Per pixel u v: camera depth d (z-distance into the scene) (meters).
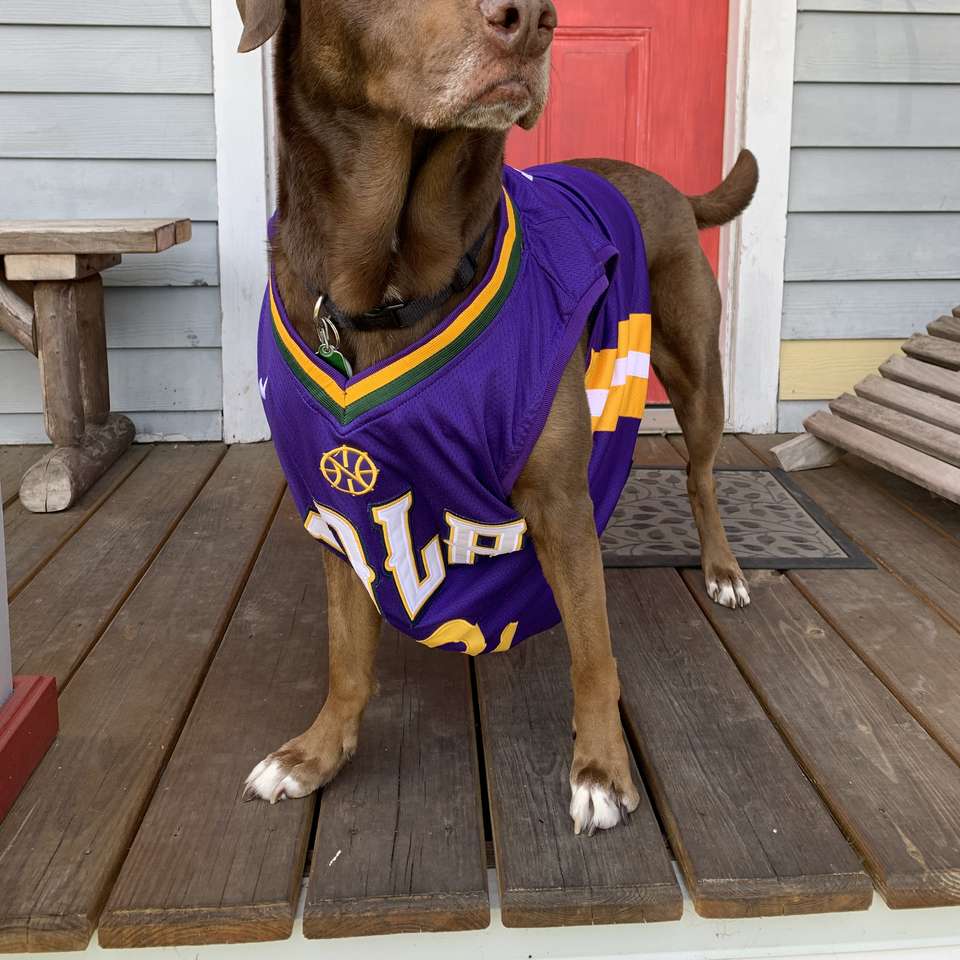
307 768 0.90
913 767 0.93
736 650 1.15
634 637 1.17
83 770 0.94
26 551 1.42
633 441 1.05
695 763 0.94
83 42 1.76
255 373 1.88
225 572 1.36
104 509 1.58
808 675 1.09
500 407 0.80
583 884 0.78
